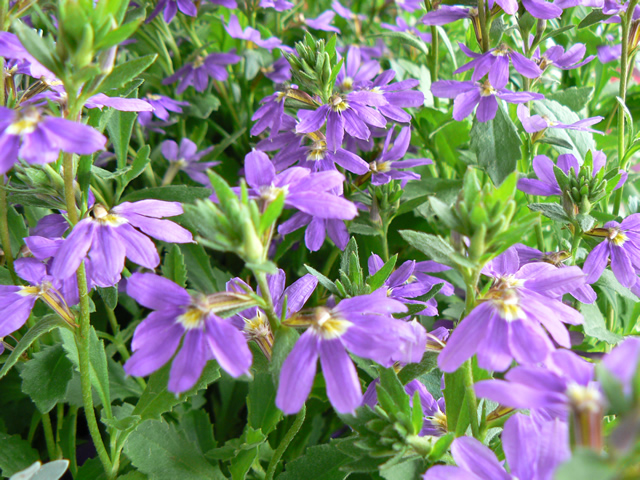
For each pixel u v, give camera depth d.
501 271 0.13
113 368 0.18
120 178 0.17
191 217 0.09
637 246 0.14
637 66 0.23
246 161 0.11
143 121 0.23
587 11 0.24
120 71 0.10
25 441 0.16
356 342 0.10
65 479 0.17
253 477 0.16
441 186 0.21
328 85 0.17
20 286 0.13
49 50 0.10
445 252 0.10
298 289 0.13
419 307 0.14
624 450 0.06
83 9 0.10
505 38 0.21
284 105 0.18
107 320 0.22
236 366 0.09
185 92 0.26
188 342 0.10
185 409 0.18
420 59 0.27
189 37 0.27
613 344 0.17
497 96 0.17
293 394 0.10
